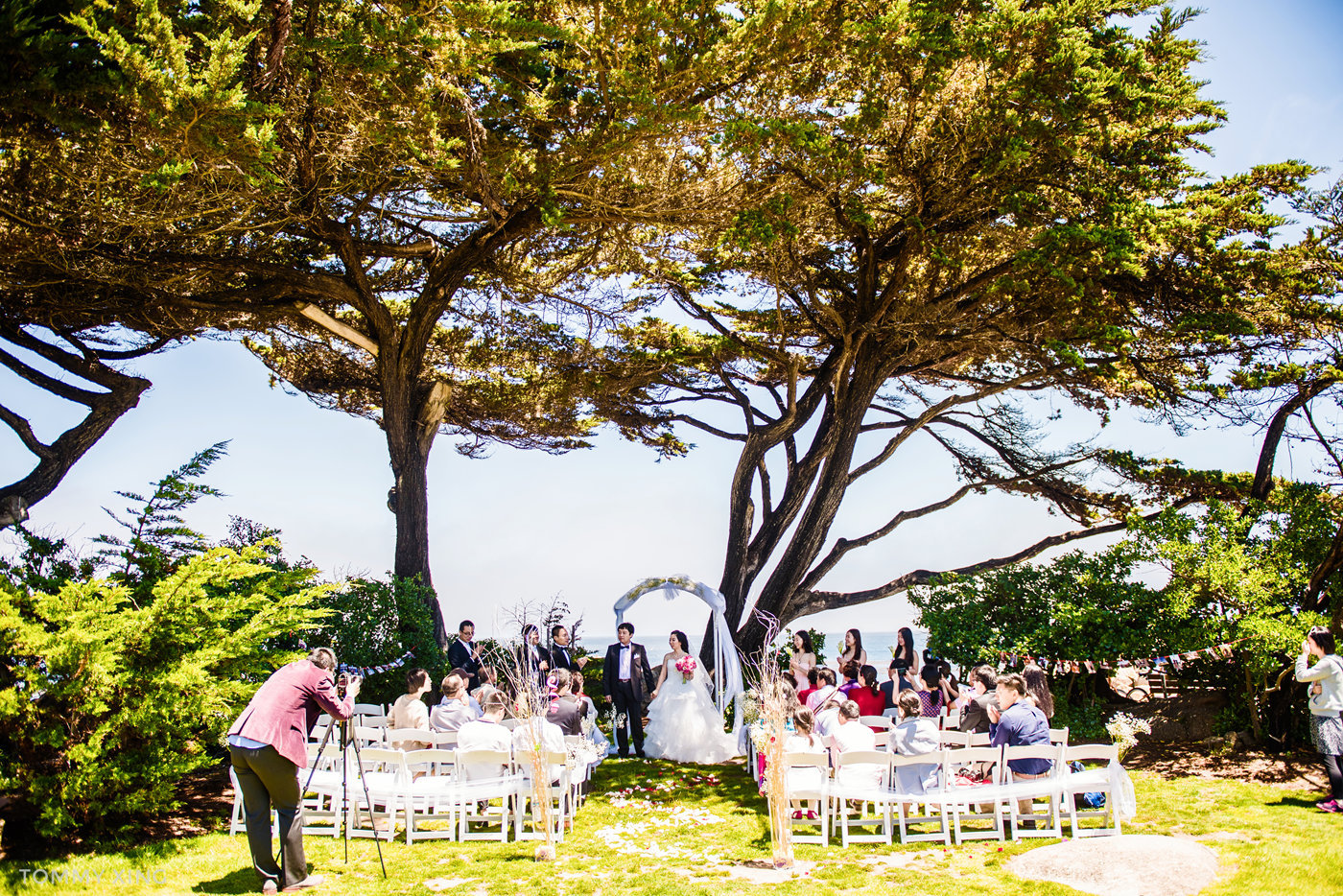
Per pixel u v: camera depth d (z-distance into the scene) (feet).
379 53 30.17
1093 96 35.78
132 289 37.99
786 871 20.29
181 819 25.09
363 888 19.16
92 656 21.68
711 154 38.29
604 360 55.72
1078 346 42.60
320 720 28.86
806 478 51.01
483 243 43.16
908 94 37.83
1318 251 40.29
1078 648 35.40
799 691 32.48
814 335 56.39
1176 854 19.21
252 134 26.11
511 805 26.03
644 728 39.01
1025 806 24.82
